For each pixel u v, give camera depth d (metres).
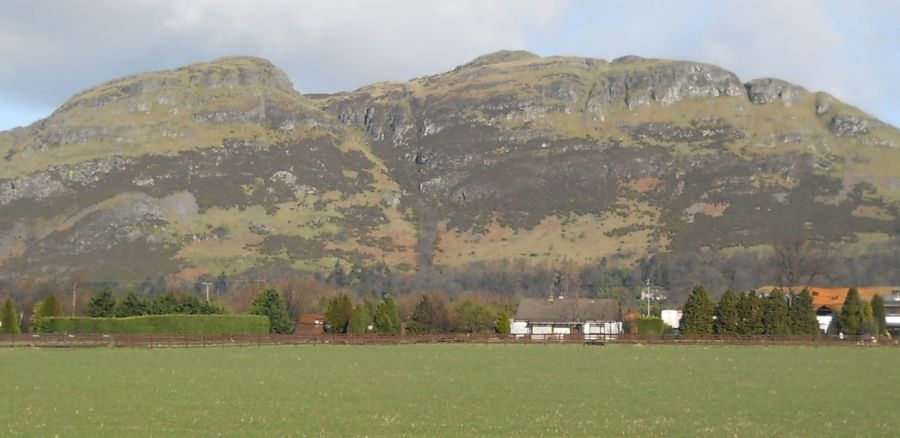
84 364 90.94
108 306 157.62
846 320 160.00
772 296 156.00
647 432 49.84
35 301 199.75
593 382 75.06
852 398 65.00
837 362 99.38
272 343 134.38
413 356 107.50
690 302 156.12
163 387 69.50
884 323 168.25
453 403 60.66
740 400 63.41
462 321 178.88
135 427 50.38
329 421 52.56
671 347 130.62
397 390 68.12
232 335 136.62
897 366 93.62
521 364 94.56
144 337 128.75
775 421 54.06
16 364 90.25
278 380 75.38
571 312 187.50
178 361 96.25
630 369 88.56
